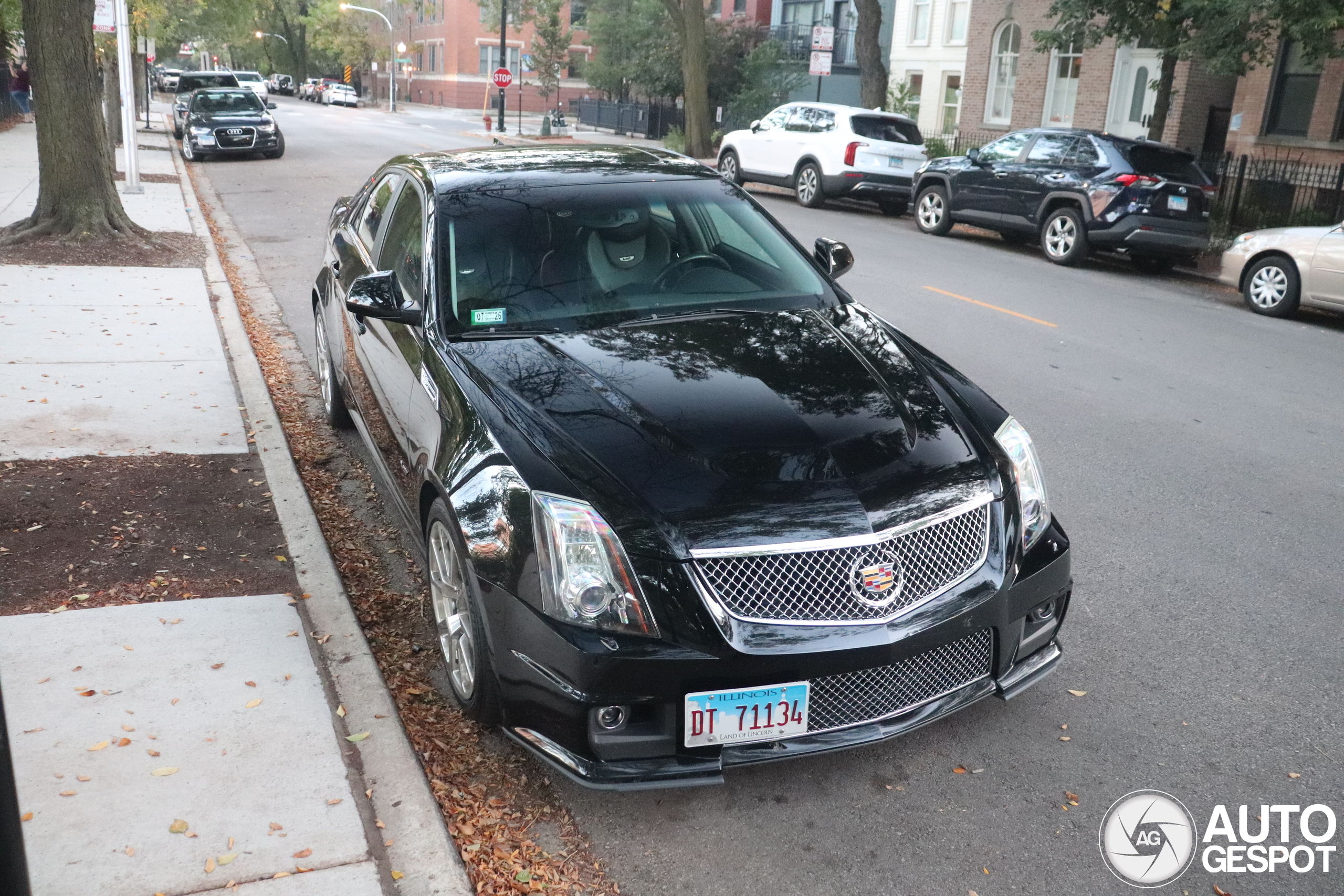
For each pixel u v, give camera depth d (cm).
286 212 1599
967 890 294
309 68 9838
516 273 422
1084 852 309
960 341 948
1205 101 2383
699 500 304
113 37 2469
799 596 299
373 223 546
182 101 2892
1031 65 2600
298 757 329
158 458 575
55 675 367
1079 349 935
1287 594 472
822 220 1808
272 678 370
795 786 336
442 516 351
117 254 1145
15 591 427
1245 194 1747
